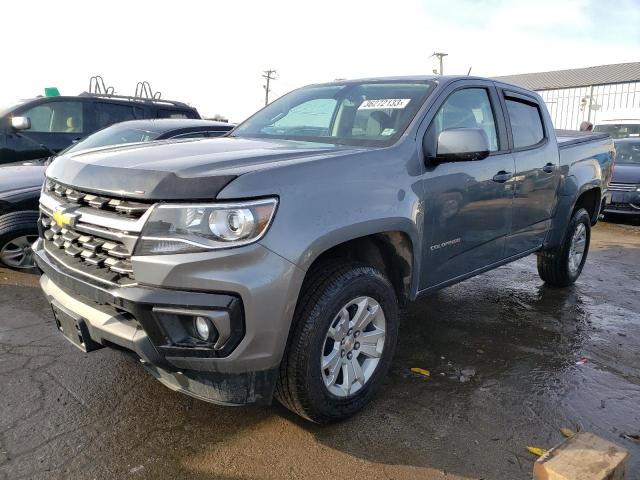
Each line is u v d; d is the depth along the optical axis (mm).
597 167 5605
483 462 2662
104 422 2875
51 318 4262
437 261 3535
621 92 32031
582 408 3217
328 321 2695
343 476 2529
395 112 3496
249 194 2375
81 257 2703
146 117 8734
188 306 2301
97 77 10305
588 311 5035
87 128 8227
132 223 2410
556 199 4922
